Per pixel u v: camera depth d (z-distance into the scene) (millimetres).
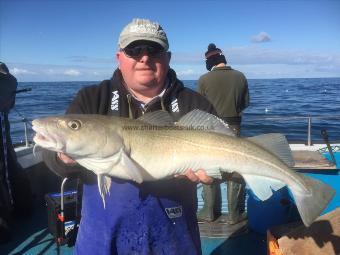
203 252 1799
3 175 1951
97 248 1067
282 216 1877
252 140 1110
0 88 1915
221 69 2182
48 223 1988
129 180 1034
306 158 2037
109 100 1121
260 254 1769
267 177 1095
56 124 944
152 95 1132
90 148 952
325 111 9359
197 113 1065
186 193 1102
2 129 1956
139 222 1053
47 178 2584
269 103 11938
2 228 1883
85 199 1099
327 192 1064
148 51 1039
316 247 1271
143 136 991
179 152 1012
